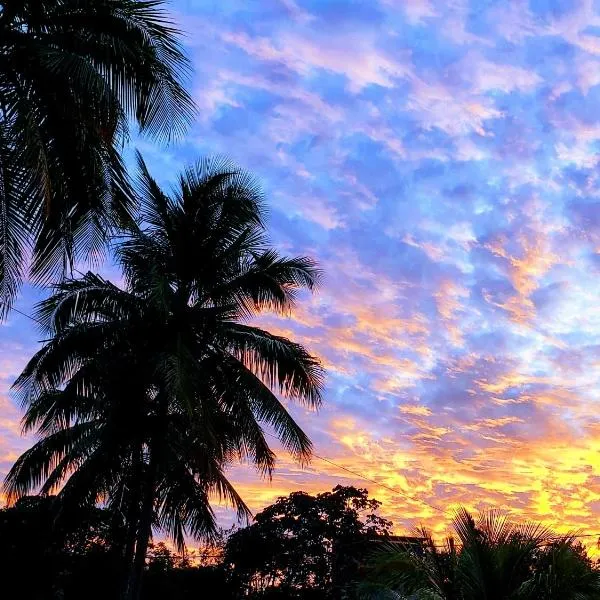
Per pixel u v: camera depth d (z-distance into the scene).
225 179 20.58
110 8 11.16
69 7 11.02
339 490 32.81
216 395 19.64
